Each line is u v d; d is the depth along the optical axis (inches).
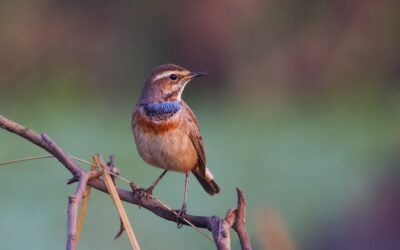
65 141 650.8
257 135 698.8
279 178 560.4
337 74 892.6
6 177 504.7
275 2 904.9
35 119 757.9
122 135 669.9
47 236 422.6
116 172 157.1
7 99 843.4
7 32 876.0
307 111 816.9
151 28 929.5
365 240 422.0
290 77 889.5
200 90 897.5
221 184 548.7
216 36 900.0
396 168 491.2
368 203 443.5
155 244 403.5
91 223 406.9
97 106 832.3
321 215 470.0
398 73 908.0
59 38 898.7
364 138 698.2
